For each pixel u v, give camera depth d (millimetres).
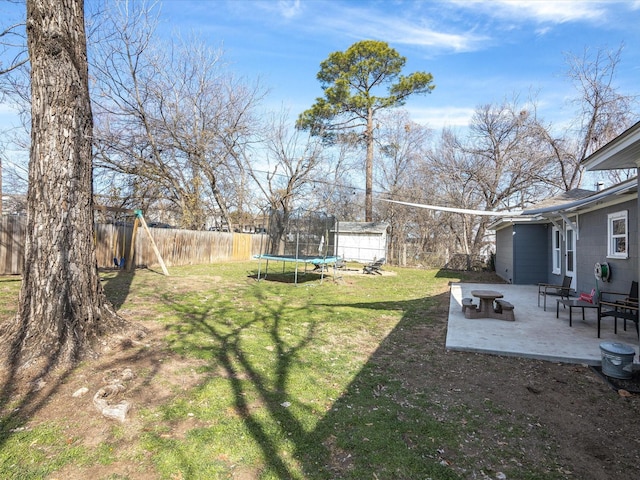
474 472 2402
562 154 19906
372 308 8117
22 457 2320
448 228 25828
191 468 2297
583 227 9219
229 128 20828
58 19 4012
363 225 24688
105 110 17391
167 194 21641
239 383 3619
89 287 4227
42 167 3936
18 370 3424
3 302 6387
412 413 3209
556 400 3543
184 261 16391
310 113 23172
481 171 22875
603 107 17641
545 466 2490
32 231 3896
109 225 13172
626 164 5039
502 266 15625
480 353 4949
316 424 2932
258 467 2354
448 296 10195
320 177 24375
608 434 2930
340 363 4430
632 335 5691
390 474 2350
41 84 3959
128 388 3338
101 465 2285
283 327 6020
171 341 4773
